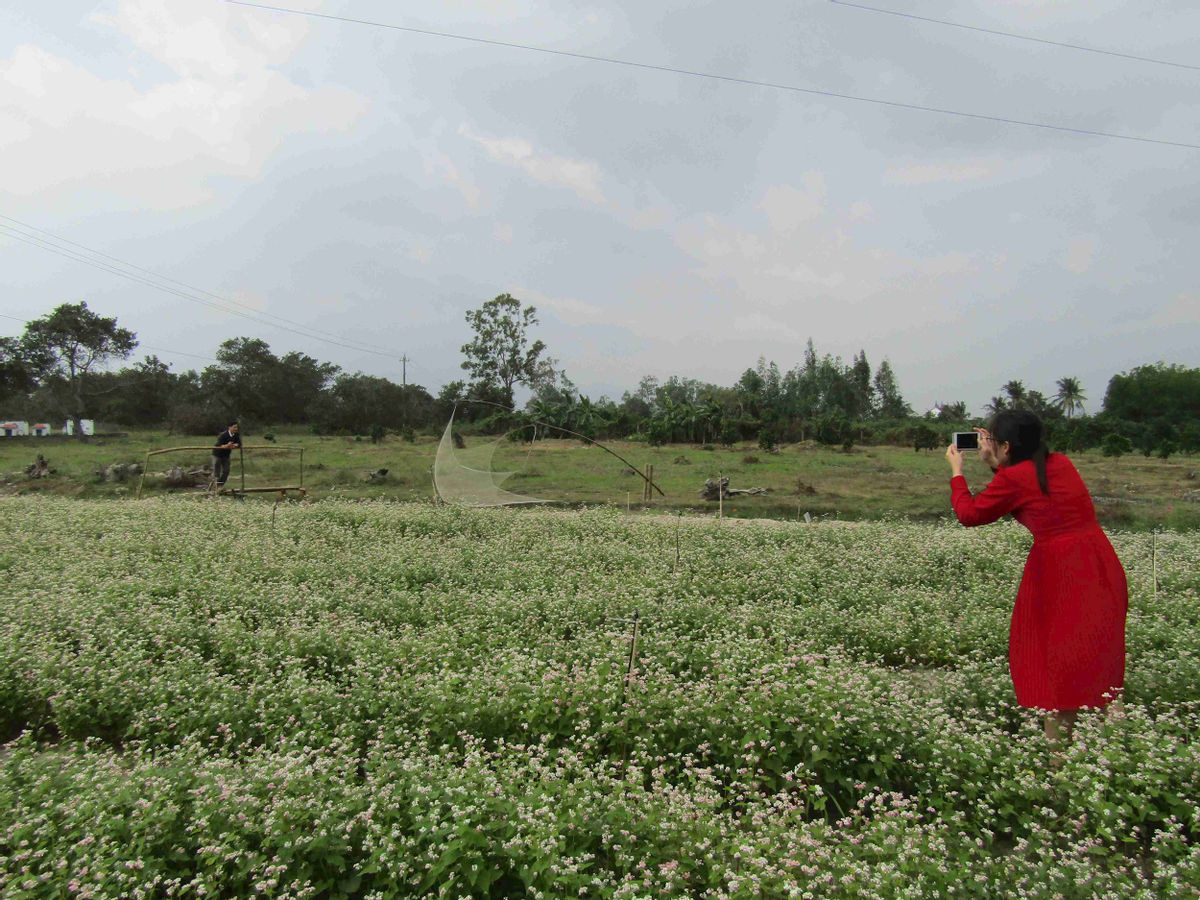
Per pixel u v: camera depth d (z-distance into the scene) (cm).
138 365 6738
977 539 1336
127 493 2391
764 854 373
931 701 543
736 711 523
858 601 951
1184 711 564
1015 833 444
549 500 2208
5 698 632
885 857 377
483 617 837
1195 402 7319
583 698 556
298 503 1908
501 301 7681
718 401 5506
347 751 533
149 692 609
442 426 5778
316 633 743
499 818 395
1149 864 406
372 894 357
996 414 559
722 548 1288
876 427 6525
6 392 5894
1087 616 508
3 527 1437
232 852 369
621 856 368
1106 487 2495
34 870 371
